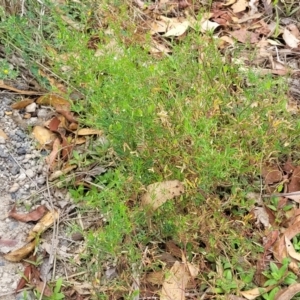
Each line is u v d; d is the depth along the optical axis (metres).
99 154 0.71
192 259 0.61
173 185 0.61
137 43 0.75
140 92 0.61
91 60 0.67
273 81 0.75
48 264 0.63
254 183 0.68
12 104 0.78
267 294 0.59
